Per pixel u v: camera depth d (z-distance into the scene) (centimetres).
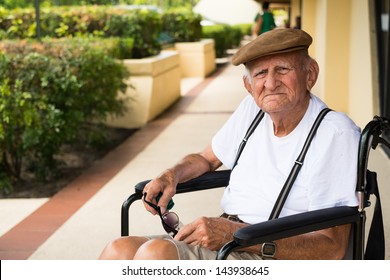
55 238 477
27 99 607
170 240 248
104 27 1152
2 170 642
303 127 271
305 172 264
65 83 633
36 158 683
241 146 291
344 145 259
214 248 251
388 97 731
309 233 254
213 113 1091
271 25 1947
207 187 308
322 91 998
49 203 575
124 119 995
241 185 288
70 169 706
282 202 266
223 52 2503
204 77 1766
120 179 653
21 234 491
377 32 764
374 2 764
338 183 258
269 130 283
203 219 252
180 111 1126
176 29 1823
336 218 243
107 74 751
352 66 921
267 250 245
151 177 658
